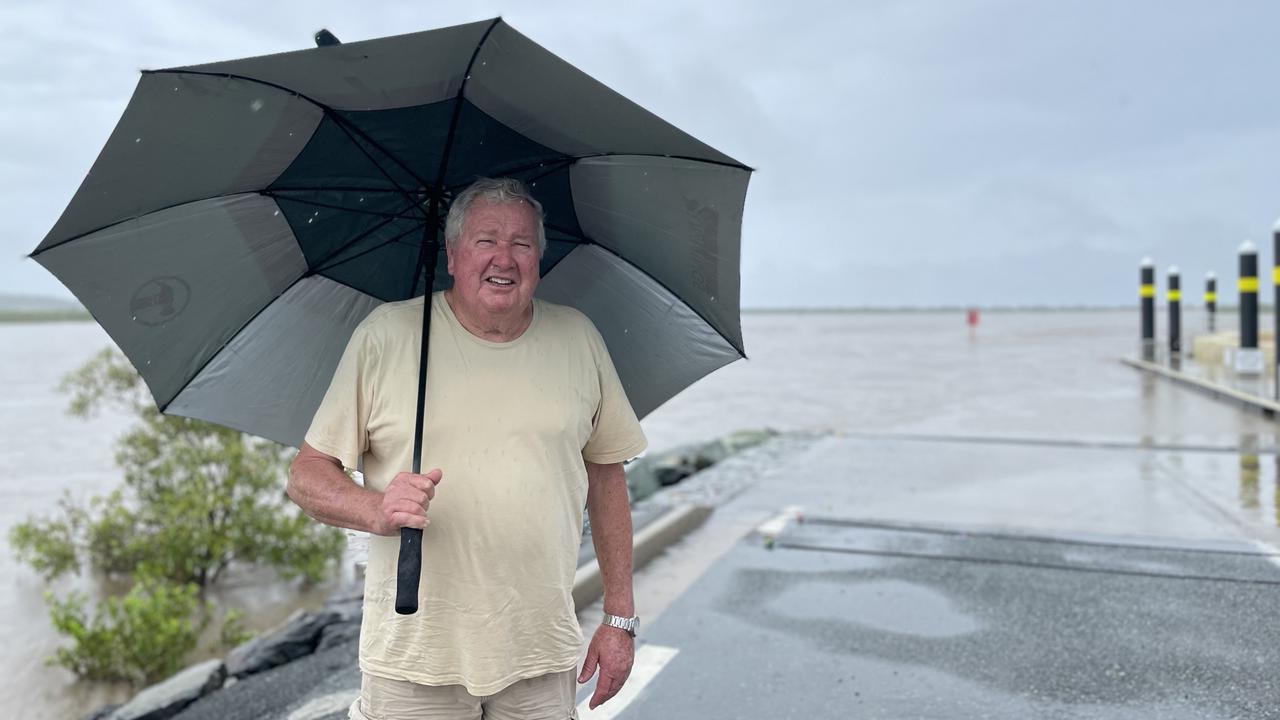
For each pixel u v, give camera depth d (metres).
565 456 2.12
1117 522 7.70
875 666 4.53
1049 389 23.72
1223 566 6.16
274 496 10.91
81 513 11.11
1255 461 10.77
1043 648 4.71
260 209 2.04
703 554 6.77
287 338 2.24
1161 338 54.53
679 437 19.67
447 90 1.83
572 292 2.40
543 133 1.96
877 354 50.56
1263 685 4.17
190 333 2.08
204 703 4.97
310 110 1.83
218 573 10.63
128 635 7.76
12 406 32.66
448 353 2.07
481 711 2.15
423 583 2.03
